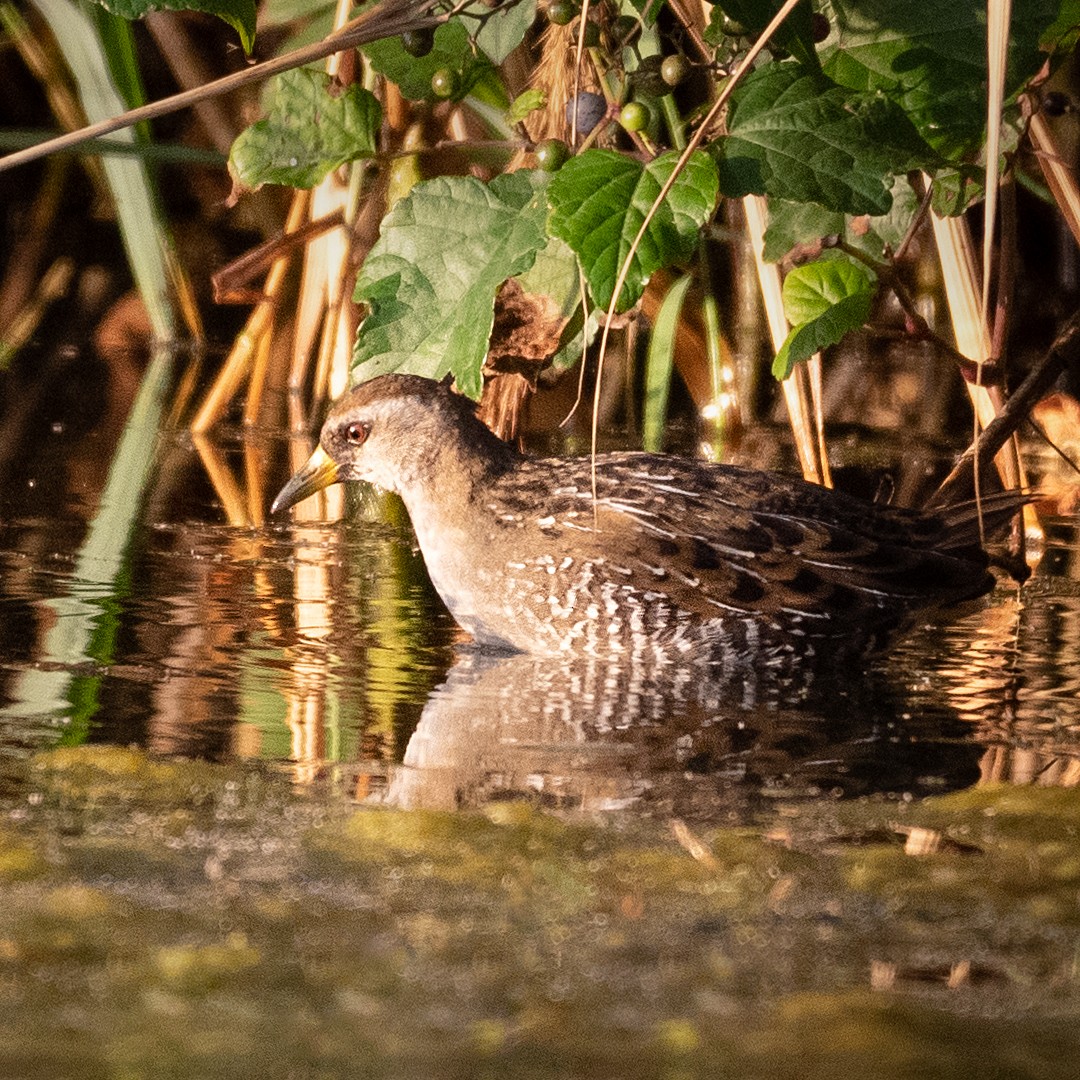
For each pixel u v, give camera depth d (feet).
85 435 43.14
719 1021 15.01
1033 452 43.09
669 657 28.96
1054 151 33.65
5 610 28.50
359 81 41.45
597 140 31.96
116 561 32.32
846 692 26.12
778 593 28.91
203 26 52.65
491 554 29.71
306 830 19.19
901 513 30.30
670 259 26.45
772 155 27.66
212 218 56.29
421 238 29.35
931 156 28.19
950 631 29.91
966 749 22.95
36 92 57.36
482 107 40.06
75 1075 13.87
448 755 22.07
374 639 28.40
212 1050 14.34
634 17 29.86
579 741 22.91
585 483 30.04
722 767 21.93
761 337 47.14
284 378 50.16
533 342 32.07
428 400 30.83
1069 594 32.32
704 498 29.76
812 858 18.79
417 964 16.03
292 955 16.14
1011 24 29.12
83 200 58.08
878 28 29.60
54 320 55.42
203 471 40.16
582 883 17.97
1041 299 50.37
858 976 15.99
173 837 18.85
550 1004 15.30
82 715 23.11
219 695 24.43
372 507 38.22
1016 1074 14.11
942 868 18.58
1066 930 17.11
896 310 50.11
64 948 16.12
